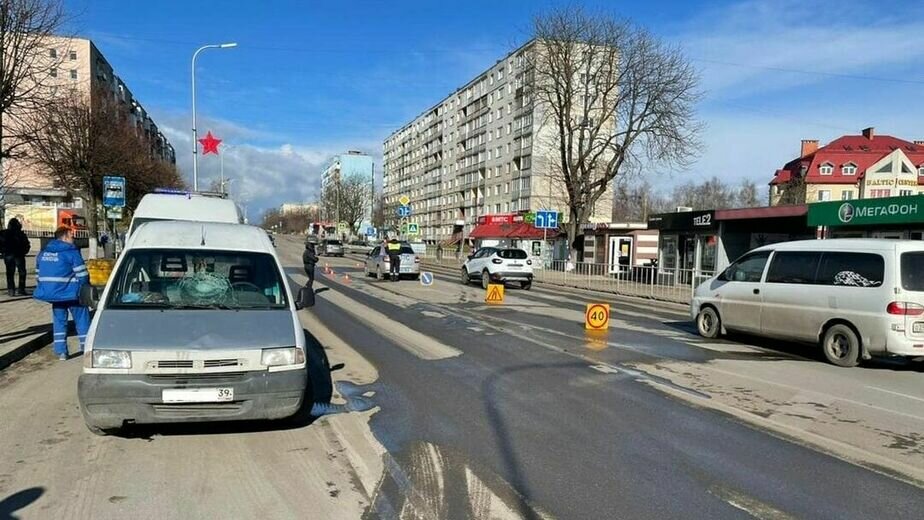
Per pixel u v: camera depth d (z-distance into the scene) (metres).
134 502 3.72
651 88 31.98
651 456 4.70
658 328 12.31
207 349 4.65
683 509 3.78
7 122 21.80
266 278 5.82
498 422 5.50
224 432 5.07
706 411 5.96
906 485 4.20
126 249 5.74
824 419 5.75
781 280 9.70
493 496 3.92
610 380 7.25
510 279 23.03
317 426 5.30
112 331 4.74
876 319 8.28
